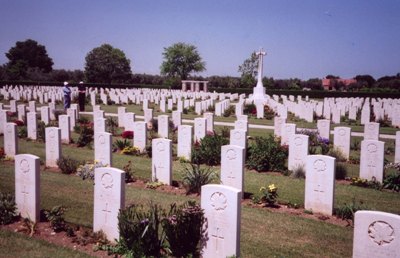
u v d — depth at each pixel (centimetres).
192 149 1727
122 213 805
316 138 2044
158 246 779
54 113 2884
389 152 2009
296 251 843
